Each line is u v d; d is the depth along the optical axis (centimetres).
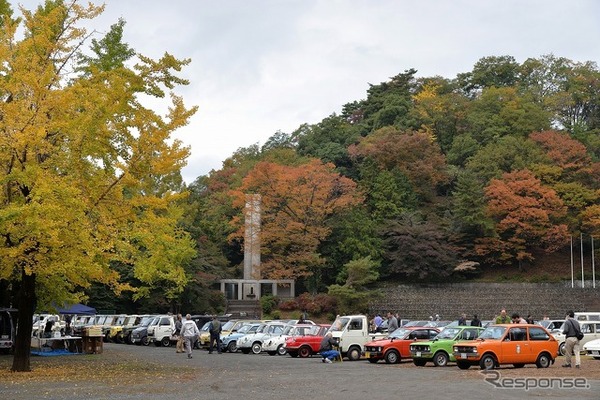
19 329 2381
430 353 2722
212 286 6781
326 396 1636
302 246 6538
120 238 2511
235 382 2009
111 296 5825
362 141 8656
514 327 2577
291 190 6444
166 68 2197
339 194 6981
